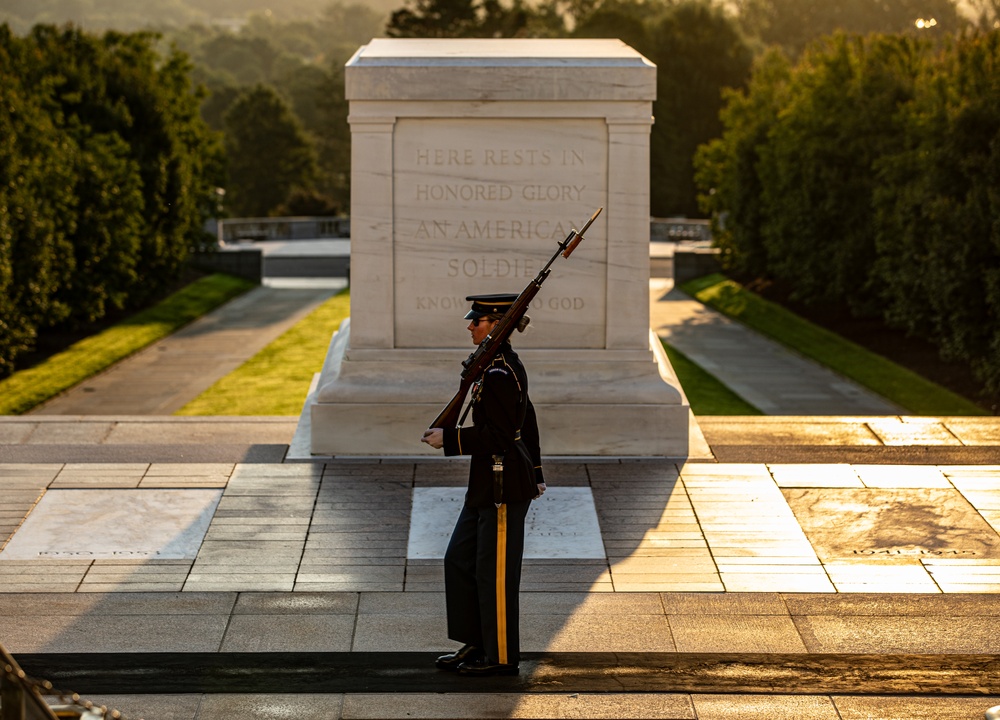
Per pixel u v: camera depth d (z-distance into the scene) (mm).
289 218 61781
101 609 6594
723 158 42156
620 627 6434
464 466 9008
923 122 23906
